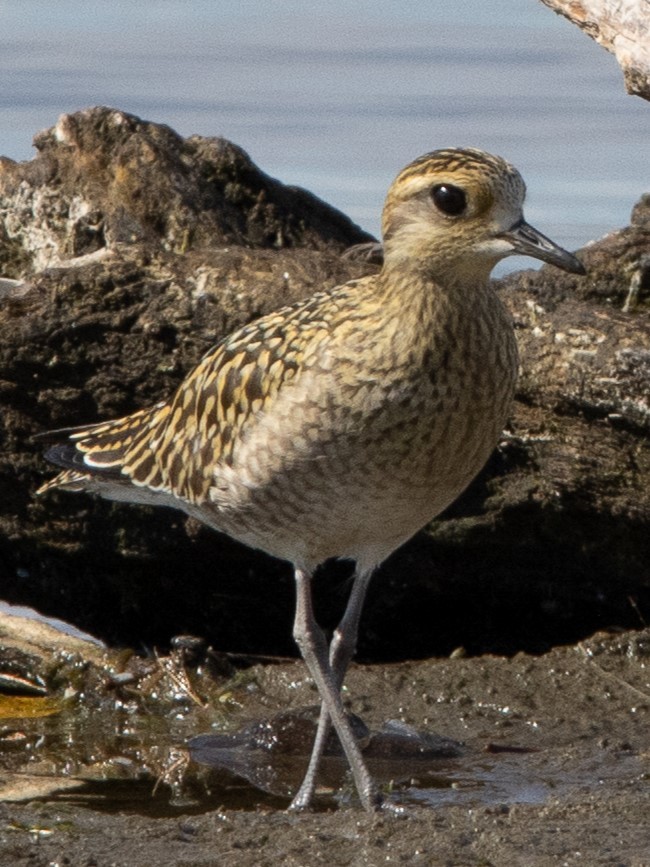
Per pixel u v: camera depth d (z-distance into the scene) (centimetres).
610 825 954
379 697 1263
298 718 1211
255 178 1564
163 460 1183
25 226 1566
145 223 1508
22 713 1287
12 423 1420
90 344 1391
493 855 913
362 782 1074
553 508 1320
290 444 1059
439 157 1044
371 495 1063
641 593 1358
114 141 1558
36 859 945
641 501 1296
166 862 933
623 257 1367
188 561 1427
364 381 1034
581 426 1303
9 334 1389
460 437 1059
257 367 1087
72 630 1538
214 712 1276
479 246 1029
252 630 1471
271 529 1116
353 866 913
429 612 1422
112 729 1252
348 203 2162
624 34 1270
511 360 1075
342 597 1420
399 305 1039
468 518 1341
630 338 1284
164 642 1505
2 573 1529
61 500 1423
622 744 1164
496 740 1191
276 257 1409
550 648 1411
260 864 923
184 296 1378
